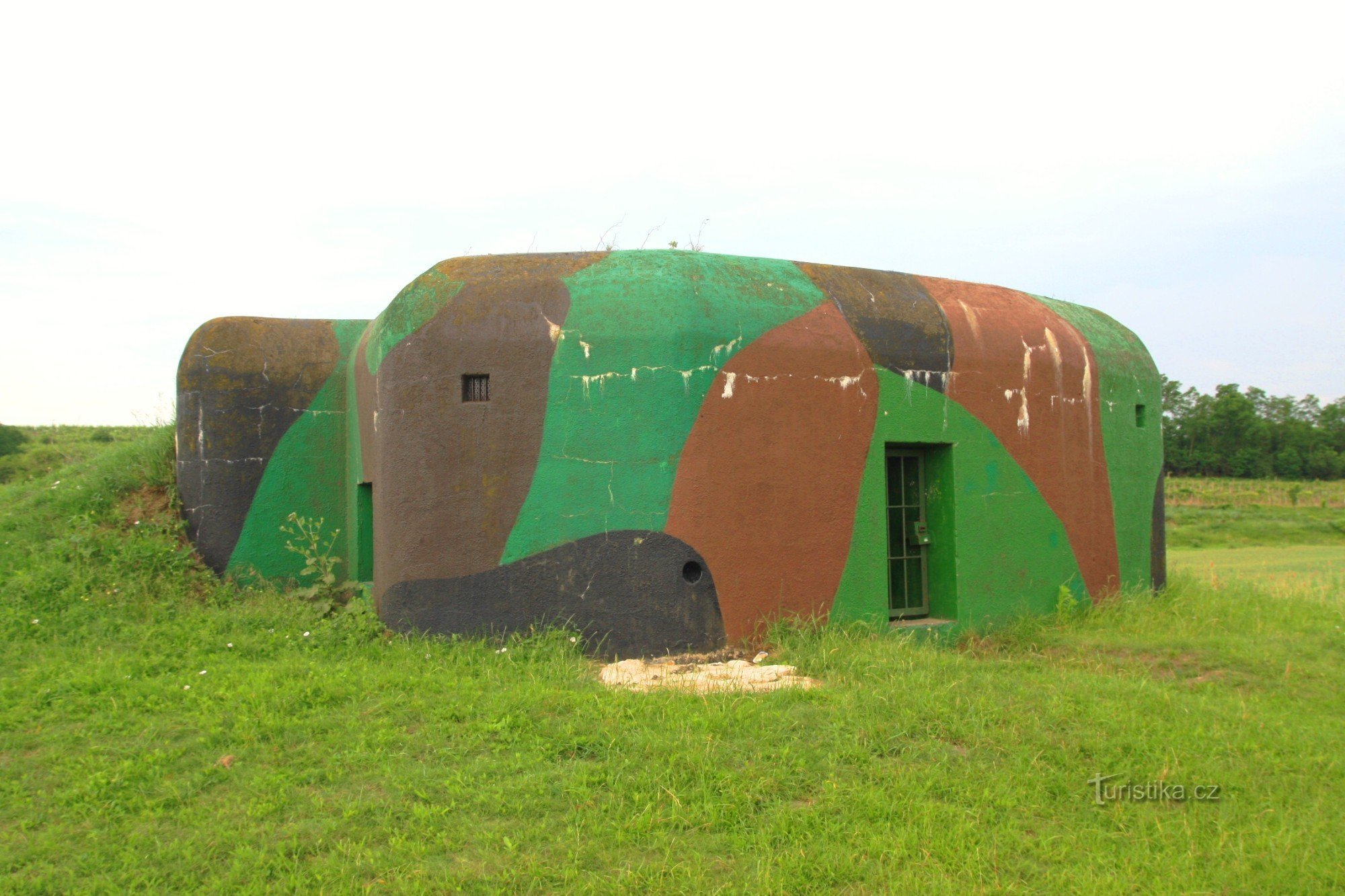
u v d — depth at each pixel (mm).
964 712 5684
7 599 7496
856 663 6762
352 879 3898
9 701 5695
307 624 7559
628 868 4000
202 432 9078
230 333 9297
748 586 7445
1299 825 4539
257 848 4168
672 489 7266
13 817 4465
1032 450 9094
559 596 7250
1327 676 7145
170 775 4855
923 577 8727
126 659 6512
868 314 8258
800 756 5016
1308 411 69188
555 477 7332
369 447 8336
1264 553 24625
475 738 5188
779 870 3998
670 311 7375
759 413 7570
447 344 7504
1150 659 7555
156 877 3955
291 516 9188
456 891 3820
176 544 8781
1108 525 9828
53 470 11031
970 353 8703
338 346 9539
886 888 3941
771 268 8156
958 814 4543
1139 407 10539
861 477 8000
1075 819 4590
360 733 5270
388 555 7594
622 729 5270
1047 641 8258
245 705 5605
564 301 7492
